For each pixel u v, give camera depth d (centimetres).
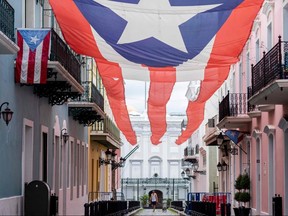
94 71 4122
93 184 4259
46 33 1969
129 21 1470
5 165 1894
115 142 4922
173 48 1536
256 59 2750
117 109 3200
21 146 2095
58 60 2211
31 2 2219
